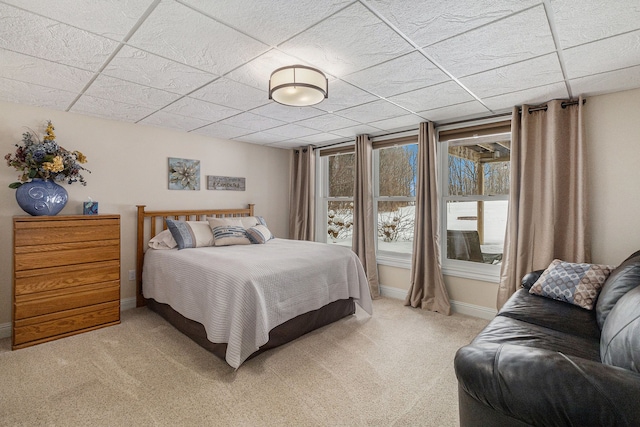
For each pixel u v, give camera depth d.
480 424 1.20
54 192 2.86
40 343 2.72
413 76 2.36
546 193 2.92
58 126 3.17
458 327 3.15
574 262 2.79
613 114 2.69
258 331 2.34
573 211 2.81
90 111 3.20
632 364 1.11
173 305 3.04
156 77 2.35
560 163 2.85
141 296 3.72
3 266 2.90
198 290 2.71
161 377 2.21
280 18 1.62
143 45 1.88
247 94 2.73
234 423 1.75
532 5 1.51
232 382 2.15
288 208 5.52
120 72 2.26
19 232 2.62
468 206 3.73
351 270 3.40
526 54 2.01
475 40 1.84
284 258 2.96
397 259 4.29
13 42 1.82
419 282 3.79
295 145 5.15
